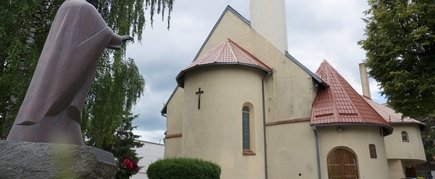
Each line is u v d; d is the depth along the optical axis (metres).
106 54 13.72
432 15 15.23
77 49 3.99
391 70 16.19
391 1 16.59
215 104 17.83
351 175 16.98
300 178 17.52
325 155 17.31
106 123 13.12
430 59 15.34
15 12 10.69
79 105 3.98
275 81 19.81
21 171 3.24
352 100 18.66
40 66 3.95
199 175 12.51
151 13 15.55
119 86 13.63
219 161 16.94
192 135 18.00
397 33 16.12
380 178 17.06
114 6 14.11
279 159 18.33
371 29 17.09
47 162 3.30
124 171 9.05
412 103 15.37
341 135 17.39
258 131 18.50
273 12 21.95
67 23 4.08
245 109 18.72
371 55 16.81
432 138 39.16
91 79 4.20
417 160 27.94
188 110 18.73
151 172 12.68
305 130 18.05
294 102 18.89
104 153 3.70
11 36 10.77
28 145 3.35
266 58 20.69
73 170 3.34
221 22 23.50
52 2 12.69
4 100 10.87
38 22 12.49
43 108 3.72
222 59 18.55
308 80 18.86
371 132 17.73
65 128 3.82
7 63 10.74
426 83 14.55
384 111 29.80
